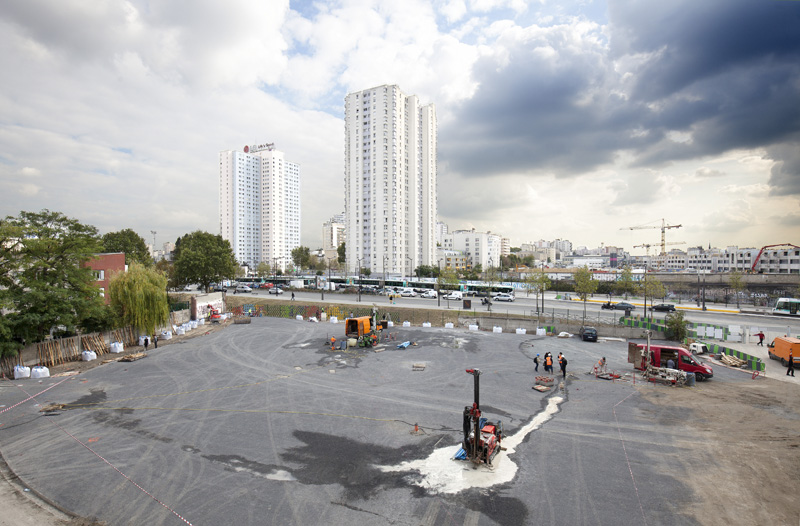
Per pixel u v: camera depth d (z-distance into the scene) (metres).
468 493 12.89
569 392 23.42
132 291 37.28
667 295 81.56
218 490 13.10
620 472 14.24
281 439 17.00
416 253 125.12
